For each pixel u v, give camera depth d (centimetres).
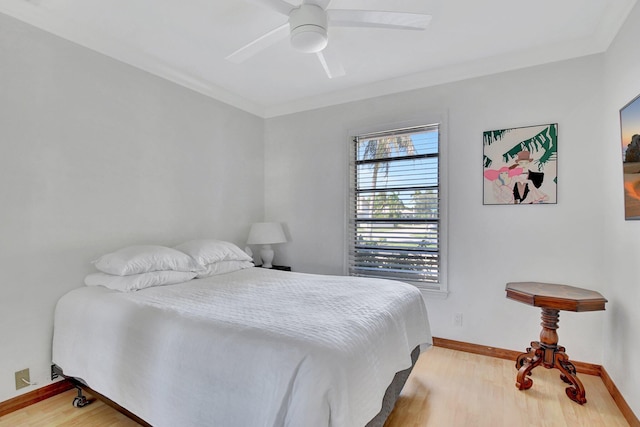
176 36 231
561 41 238
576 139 241
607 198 224
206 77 302
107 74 238
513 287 231
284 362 116
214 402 125
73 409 194
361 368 126
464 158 280
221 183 335
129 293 196
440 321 290
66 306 198
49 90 207
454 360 261
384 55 260
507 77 264
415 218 305
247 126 368
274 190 385
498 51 254
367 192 331
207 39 235
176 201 289
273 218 386
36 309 200
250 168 371
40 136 203
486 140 272
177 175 290
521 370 217
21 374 194
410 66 279
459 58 265
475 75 275
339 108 343
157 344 147
